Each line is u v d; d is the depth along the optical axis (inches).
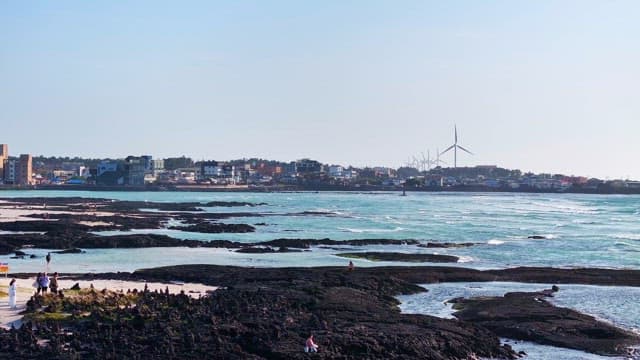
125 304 1998.0
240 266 3346.5
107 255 3868.1
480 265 3649.1
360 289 2637.8
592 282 3019.2
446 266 3540.8
